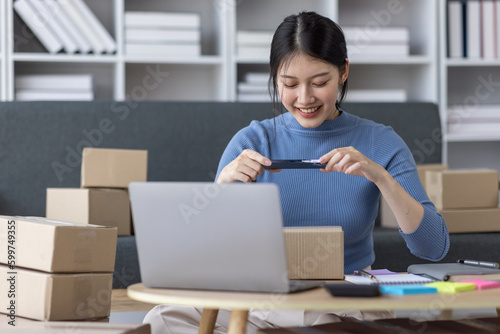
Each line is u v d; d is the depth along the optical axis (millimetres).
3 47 3105
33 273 1479
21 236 1518
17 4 3135
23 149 2877
